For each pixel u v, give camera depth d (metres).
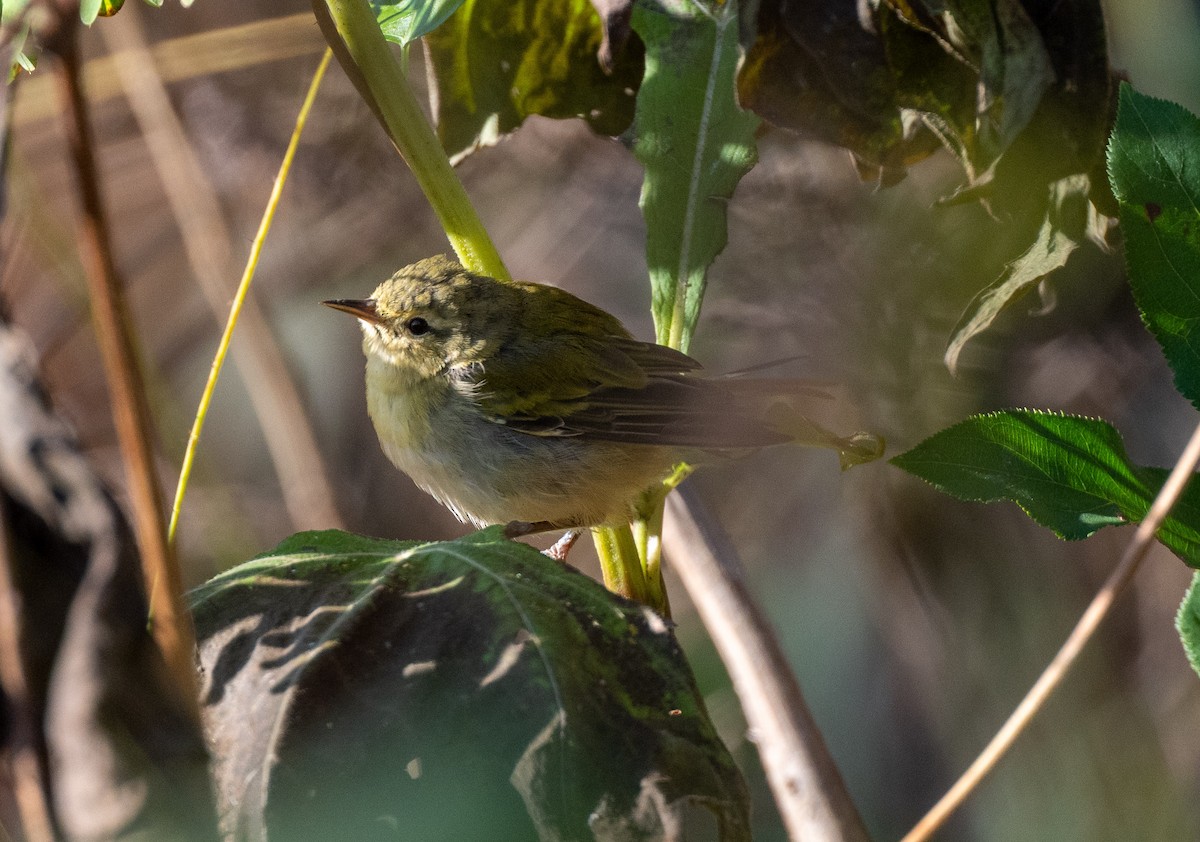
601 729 3.57
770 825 3.75
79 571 2.84
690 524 3.62
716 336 3.78
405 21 3.62
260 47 3.76
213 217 3.78
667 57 3.62
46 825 2.75
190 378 3.86
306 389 3.80
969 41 3.61
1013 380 3.74
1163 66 3.69
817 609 3.82
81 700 2.76
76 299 3.71
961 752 3.78
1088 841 3.77
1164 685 3.78
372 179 3.82
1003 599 3.78
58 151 3.78
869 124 3.62
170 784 2.78
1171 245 3.58
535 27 3.64
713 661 3.78
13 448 2.87
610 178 3.83
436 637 3.58
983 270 3.71
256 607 3.58
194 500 3.78
